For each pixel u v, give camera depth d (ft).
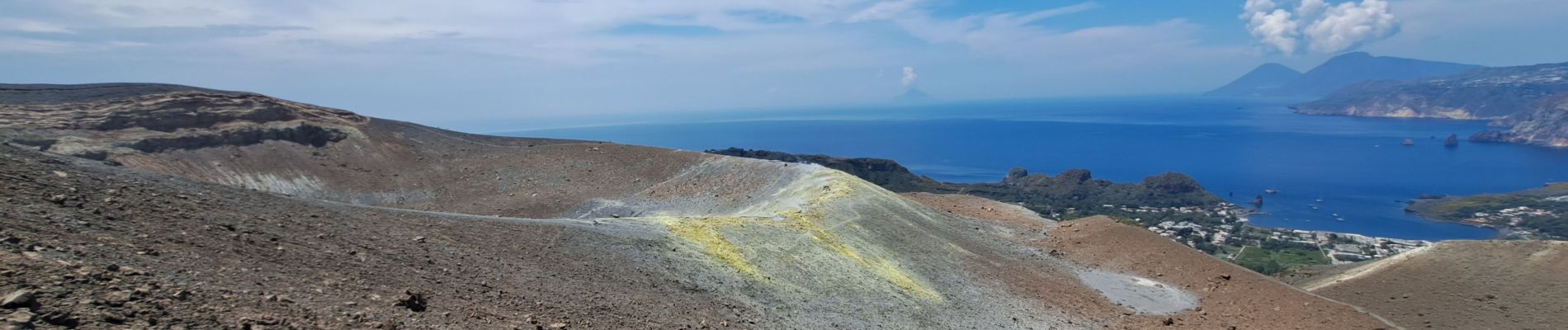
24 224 41.55
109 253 40.78
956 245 136.77
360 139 236.63
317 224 65.05
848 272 103.35
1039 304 105.70
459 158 245.24
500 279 62.49
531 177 229.04
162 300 34.68
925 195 202.90
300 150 217.97
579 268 73.87
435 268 60.18
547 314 54.39
